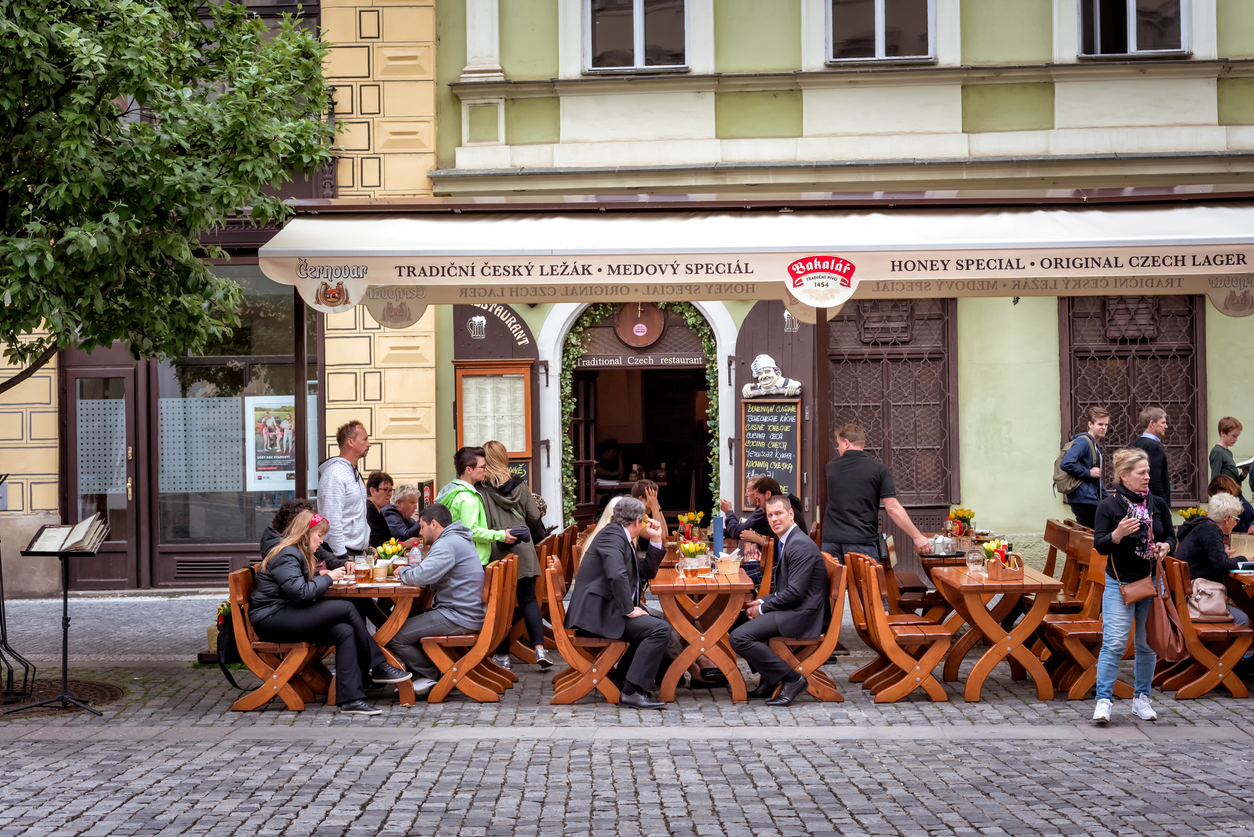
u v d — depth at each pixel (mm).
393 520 9828
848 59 12977
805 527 9195
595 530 7859
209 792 5727
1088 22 12953
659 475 14867
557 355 13141
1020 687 8117
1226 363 13023
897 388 13164
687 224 8719
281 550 7602
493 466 9000
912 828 5129
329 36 12961
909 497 13180
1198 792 5605
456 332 13047
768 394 12938
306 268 8297
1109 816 5250
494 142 13094
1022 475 13086
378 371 12961
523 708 7641
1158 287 9359
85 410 13094
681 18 13070
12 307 7000
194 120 7742
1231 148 12812
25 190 7621
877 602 7727
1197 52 12844
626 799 5586
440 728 7086
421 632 7812
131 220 7289
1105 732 6832
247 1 12992
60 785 5848
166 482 13141
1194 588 7828
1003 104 12938
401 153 13016
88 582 13055
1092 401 13117
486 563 8812
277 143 7832
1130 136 12820
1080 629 7621
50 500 12922
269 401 13086
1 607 7980
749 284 9750
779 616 7664
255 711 7574
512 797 5629
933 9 12953
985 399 13086
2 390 7906
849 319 13164
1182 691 7688
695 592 7641
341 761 6312
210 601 12430
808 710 7500
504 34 13117
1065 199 8992
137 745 6688
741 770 6086
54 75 7211
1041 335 13062
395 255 8273
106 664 9086
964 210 8953
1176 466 13125
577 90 13023
